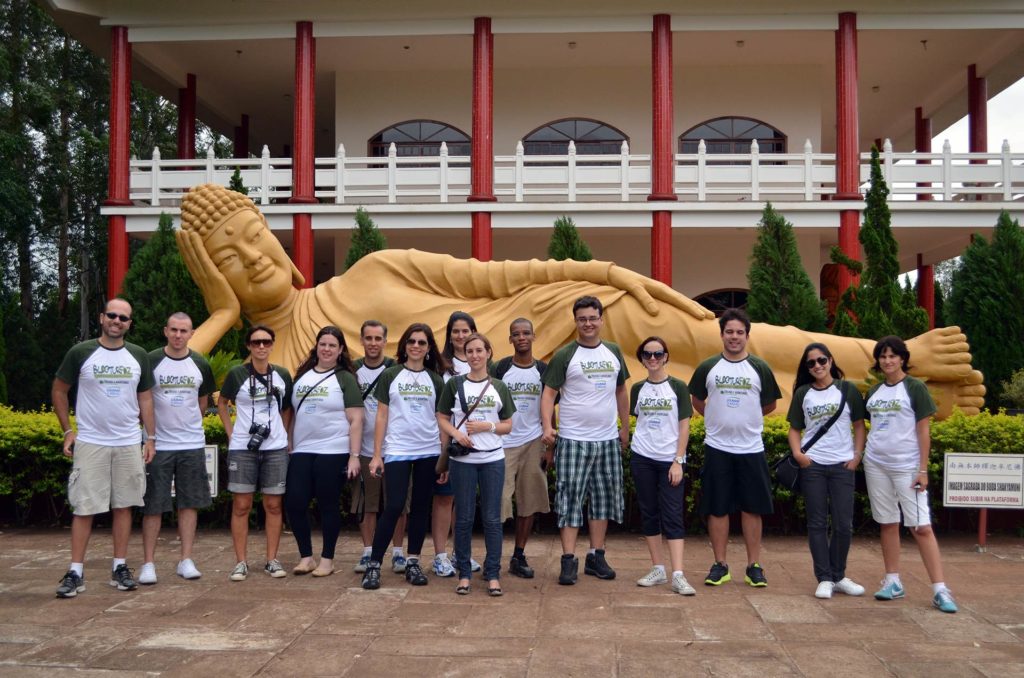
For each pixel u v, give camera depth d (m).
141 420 5.76
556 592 5.40
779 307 13.41
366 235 15.52
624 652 4.24
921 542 5.11
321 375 5.81
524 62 19.83
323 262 24.38
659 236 16.59
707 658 4.15
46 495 7.90
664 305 8.53
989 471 6.52
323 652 4.24
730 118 20.16
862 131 25.47
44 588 5.53
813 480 5.38
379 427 5.55
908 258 22.53
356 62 19.88
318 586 5.55
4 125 22.56
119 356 5.44
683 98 20.20
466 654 4.21
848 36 16.73
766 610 4.99
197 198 9.05
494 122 20.36
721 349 8.30
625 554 6.61
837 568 5.36
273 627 4.65
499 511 5.35
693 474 7.30
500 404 5.39
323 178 17.42
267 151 17.31
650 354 5.54
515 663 4.08
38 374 20.20
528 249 19.58
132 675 3.93
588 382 5.58
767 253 13.48
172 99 22.94
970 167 16.55
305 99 17.17
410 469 5.59
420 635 4.51
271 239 9.16
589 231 17.98
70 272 28.53
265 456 5.84
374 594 5.34
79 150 24.48
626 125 20.16
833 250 10.19
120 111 17.31
